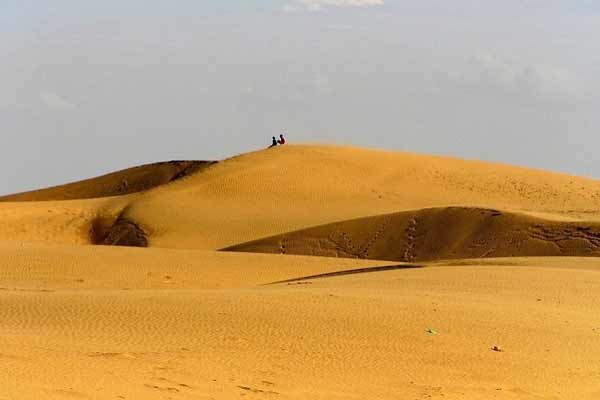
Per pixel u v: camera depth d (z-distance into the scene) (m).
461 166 174.75
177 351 35.34
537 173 176.12
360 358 36.31
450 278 59.41
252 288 57.53
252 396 30.75
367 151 176.62
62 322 40.09
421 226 111.88
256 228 139.50
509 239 102.00
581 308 49.22
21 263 83.56
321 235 116.88
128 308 43.16
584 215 119.94
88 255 88.44
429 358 37.00
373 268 79.12
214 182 157.12
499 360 37.50
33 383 28.69
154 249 93.94
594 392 35.12
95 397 28.25
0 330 37.94
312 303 45.00
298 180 159.62
